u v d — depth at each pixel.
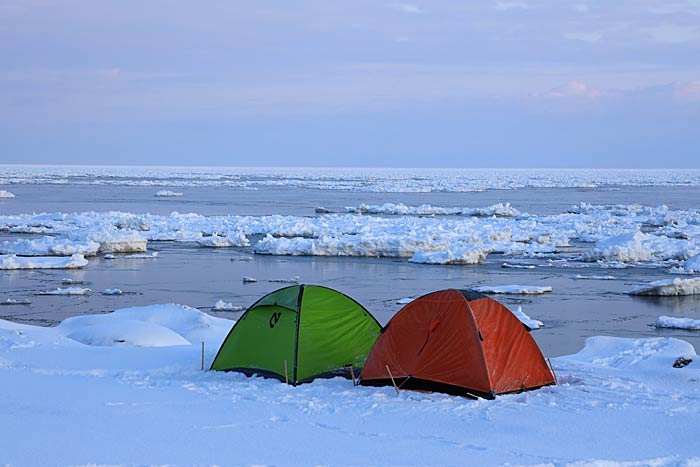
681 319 22.67
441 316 11.80
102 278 32.94
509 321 11.91
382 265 38.22
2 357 14.20
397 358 11.91
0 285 30.72
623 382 12.35
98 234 43.47
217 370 13.26
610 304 26.95
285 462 7.88
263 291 29.39
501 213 70.62
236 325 13.37
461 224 57.41
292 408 10.43
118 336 16.61
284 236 52.47
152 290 29.62
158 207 81.50
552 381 12.09
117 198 97.38
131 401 10.72
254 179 193.62
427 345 11.75
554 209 83.06
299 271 35.62
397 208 75.62
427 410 10.38
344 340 13.02
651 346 16.52
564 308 26.02
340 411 10.29
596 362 15.29
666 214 68.12
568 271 36.28
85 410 10.10
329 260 40.28
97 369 13.28
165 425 9.37
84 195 103.19
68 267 36.16
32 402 10.49
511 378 11.52
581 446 8.73
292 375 12.36
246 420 9.71
